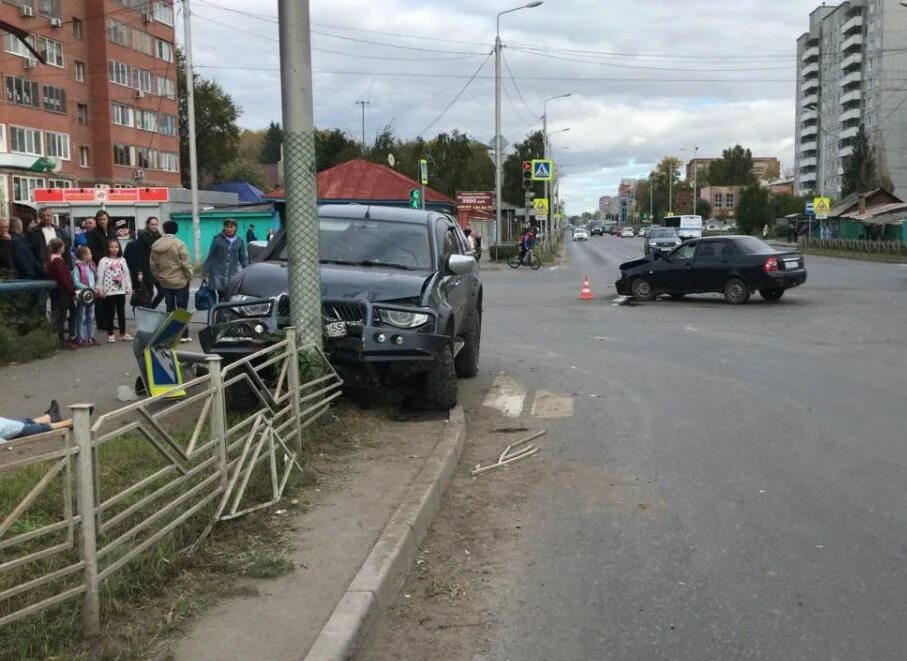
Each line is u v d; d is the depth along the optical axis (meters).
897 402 9.14
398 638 4.04
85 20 62.22
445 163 77.75
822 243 58.16
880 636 4.01
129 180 66.25
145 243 13.94
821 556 4.97
